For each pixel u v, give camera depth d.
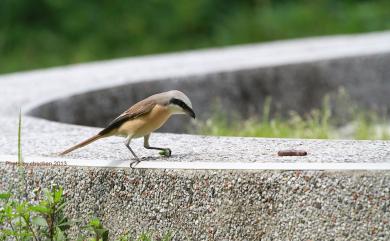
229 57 17.00
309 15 27.05
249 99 15.05
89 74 15.30
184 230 7.21
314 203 6.82
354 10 27.31
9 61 24.72
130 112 7.41
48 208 6.96
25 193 7.70
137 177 7.32
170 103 7.34
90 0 27.17
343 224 6.77
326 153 7.49
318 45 18.42
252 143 8.23
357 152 7.47
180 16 27.00
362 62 16.11
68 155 8.00
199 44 26.20
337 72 15.92
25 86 14.09
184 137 8.83
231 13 27.64
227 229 7.08
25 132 9.59
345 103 15.84
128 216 7.38
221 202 7.08
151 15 27.08
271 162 7.09
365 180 6.71
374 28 26.22
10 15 26.48
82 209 7.52
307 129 13.10
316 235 6.84
